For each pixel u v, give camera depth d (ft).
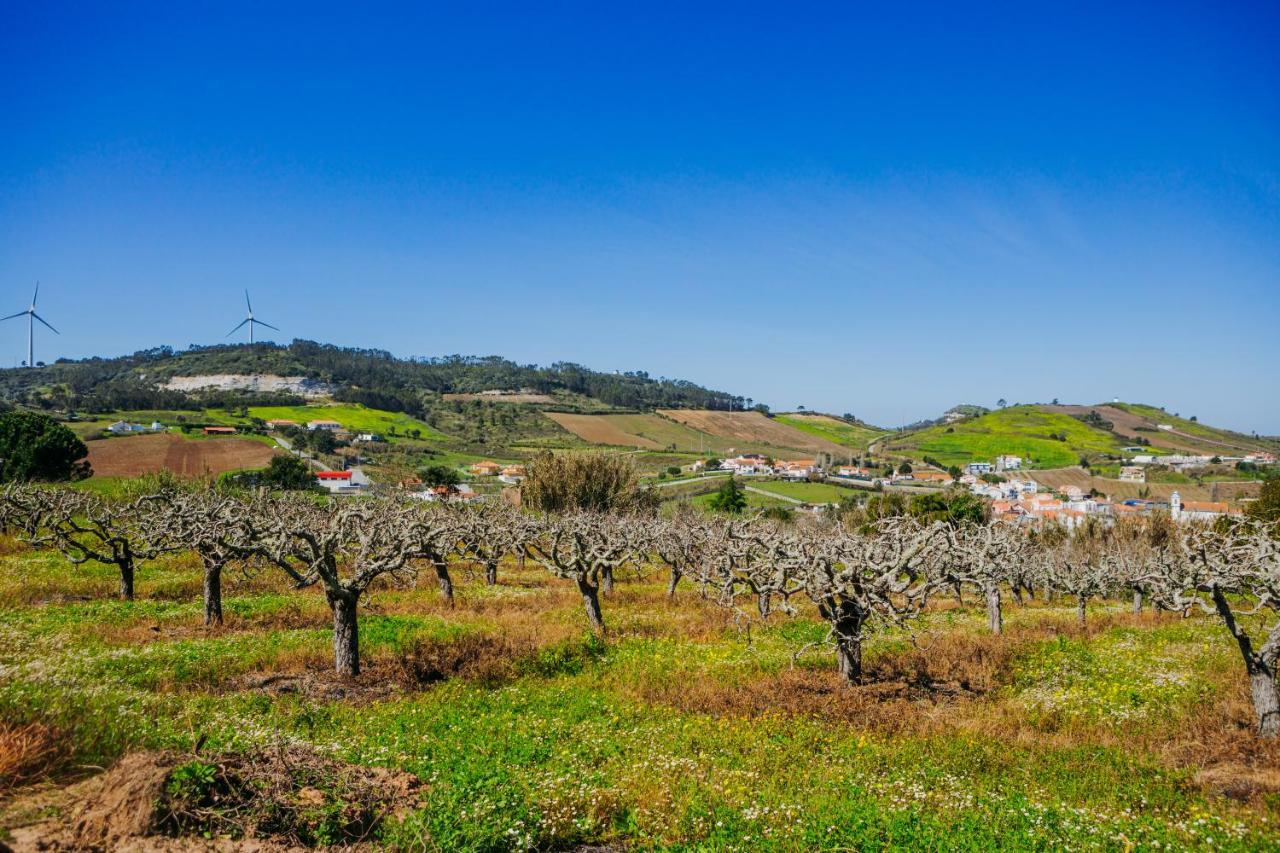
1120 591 158.40
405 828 29.37
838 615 64.59
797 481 421.18
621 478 251.19
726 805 35.70
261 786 30.55
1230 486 411.95
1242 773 41.37
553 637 78.18
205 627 78.18
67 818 25.93
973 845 30.27
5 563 117.80
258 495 115.85
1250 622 96.48
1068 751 45.85
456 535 107.96
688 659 71.87
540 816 32.58
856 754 45.09
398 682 59.93
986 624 105.60
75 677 48.93
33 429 246.47
